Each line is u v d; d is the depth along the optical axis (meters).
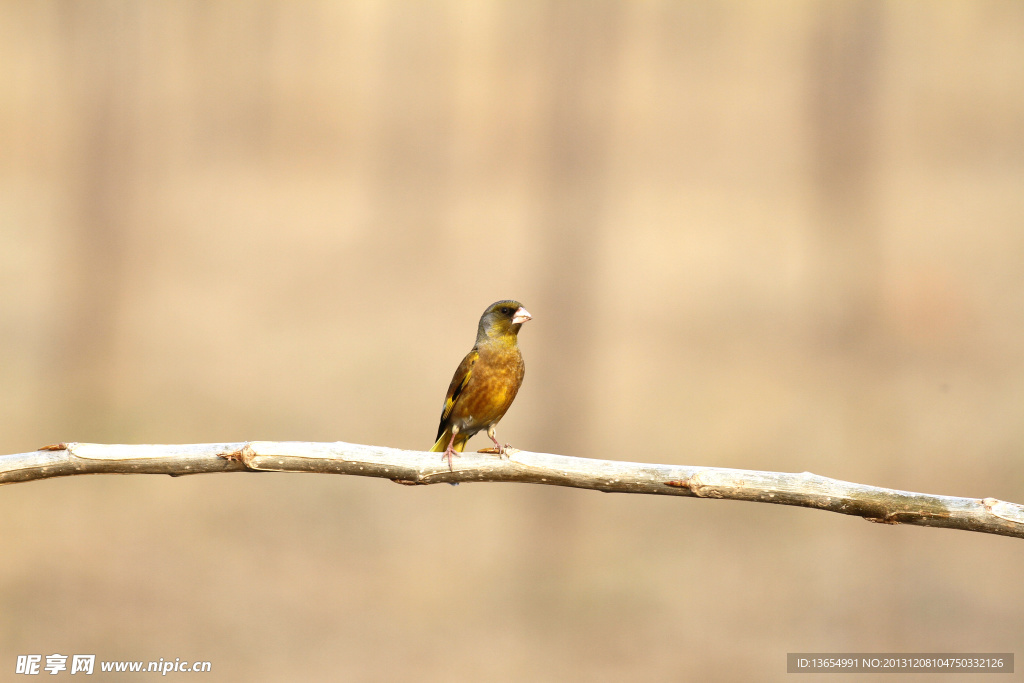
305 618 13.05
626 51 17.62
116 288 21.62
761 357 23.77
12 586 13.09
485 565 14.84
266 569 14.46
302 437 19.48
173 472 4.47
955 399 20.39
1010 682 11.91
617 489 4.40
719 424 20.03
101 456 4.43
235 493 17.23
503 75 36.22
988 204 32.91
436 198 40.91
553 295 16.03
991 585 14.18
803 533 16.23
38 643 12.03
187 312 27.62
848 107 25.02
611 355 23.33
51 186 32.94
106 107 21.61
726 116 41.62
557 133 16.47
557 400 15.77
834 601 13.77
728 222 35.44
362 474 4.57
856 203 25.34
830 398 21.12
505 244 35.75
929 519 4.05
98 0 21.52
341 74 56.56
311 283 31.98
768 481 4.22
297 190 45.22
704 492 4.26
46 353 21.14
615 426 19.77
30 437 17.70
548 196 16.34
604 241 17.22
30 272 26.62
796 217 34.19
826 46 25.17
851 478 17.59
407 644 12.72
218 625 12.86
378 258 34.91
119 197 21.73
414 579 14.36
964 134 40.12
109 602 13.14
